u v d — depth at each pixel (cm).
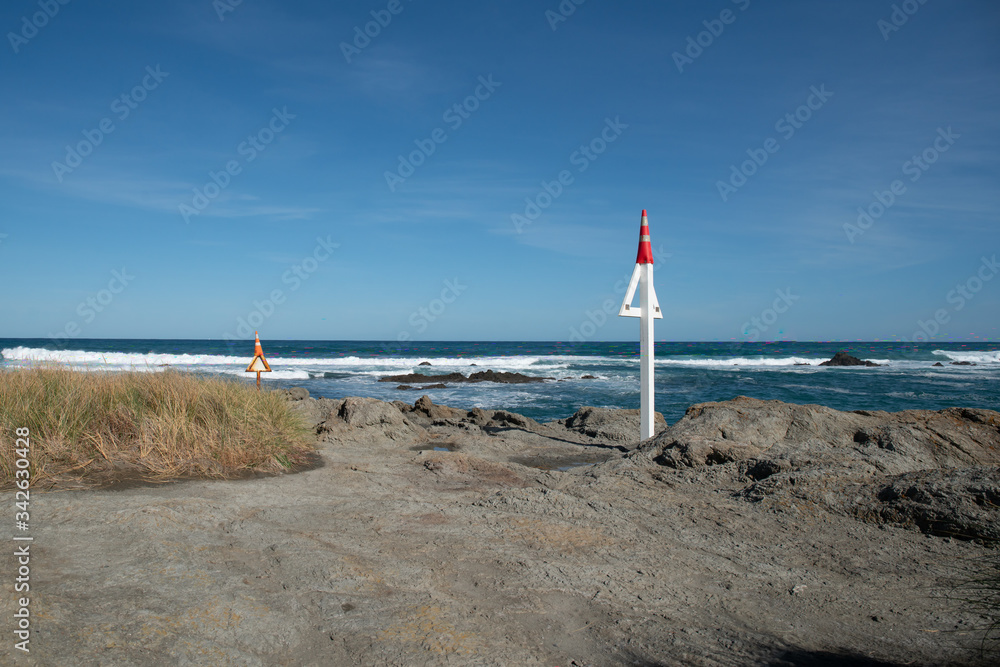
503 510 558
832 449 709
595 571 415
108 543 382
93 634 261
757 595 394
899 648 327
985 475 533
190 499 505
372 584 363
